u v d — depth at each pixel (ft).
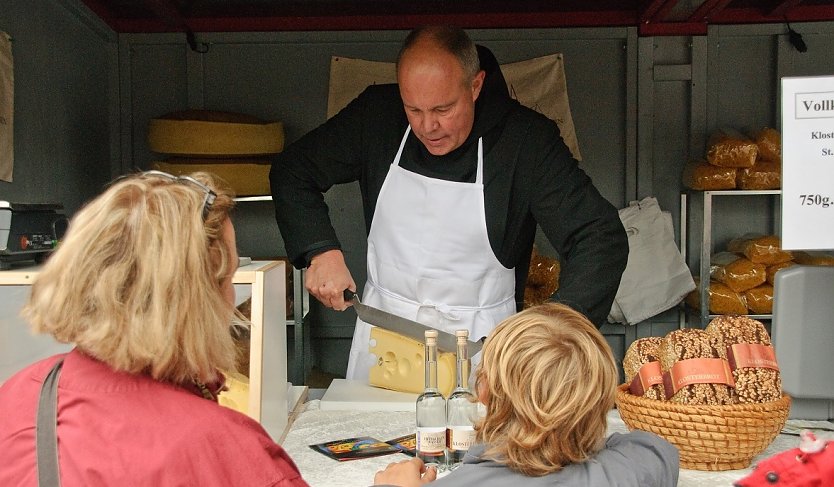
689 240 13.61
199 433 2.94
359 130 8.32
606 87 13.57
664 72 13.46
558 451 3.84
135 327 2.89
